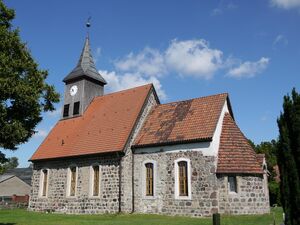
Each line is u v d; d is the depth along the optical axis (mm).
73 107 34469
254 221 19781
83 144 29406
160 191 24984
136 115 28266
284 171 12391
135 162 26703
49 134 34406
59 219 23344
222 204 22531
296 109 12289
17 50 18609
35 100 18250
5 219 23672
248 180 23031
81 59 36031
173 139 25016
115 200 25891
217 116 24828
